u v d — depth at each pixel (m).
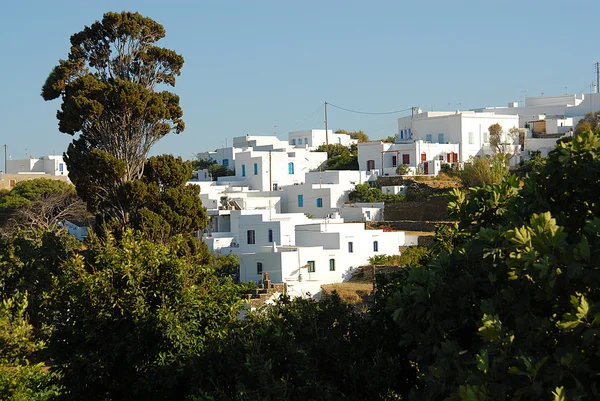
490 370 8.19
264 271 40.66
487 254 9.80
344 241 43.47
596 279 8.43
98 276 15.85
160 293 15.80
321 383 11.57
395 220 55.75
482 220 12.09
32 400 17.89
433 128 72.69
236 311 16.61
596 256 8.48
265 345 12.38
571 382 8.05
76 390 15.45
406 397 12.42
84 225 62.06
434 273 10.55
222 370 12.77
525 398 8.07
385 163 69.38
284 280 39.66
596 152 10.35
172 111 40.31
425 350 10.12
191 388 13.27
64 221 61.19
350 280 42.72
